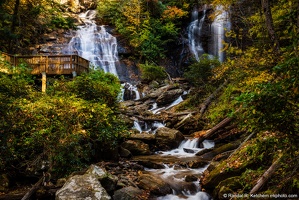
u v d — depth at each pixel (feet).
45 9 73.26
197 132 37.04
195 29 83.71
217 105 36.96
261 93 9.33
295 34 12.16
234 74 27.53
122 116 39.37
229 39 70.69
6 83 23.80
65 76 43.42
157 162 27.35
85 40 72.02
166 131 34.88
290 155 11.82
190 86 60.29
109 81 40.68
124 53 73.46
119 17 81.05
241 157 20.34
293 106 9.54
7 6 61.77
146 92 59.36
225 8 45.14
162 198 19.72
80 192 16.48
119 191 19.08
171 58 80.07
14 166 21.70
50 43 67.26
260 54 24.71
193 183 21.74
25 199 18.52
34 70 42.70
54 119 20.83
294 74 8.85
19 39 62.13
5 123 18.79
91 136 25.11
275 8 30.27
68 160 20.88
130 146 30.96
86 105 23.25
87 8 92.58
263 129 10.14
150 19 81.66
